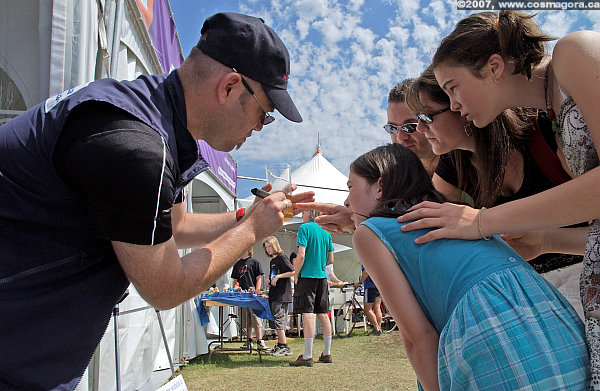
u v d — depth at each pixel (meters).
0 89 1.98
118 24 2.38
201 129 1.28
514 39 1.12
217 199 7.39
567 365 0.88
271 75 1.25
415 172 1.29
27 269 0.99
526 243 1.39
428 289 1.04
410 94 1.70
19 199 1.00
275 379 4.18
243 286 7.01
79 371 1.09
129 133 0.98
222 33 1.22
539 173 1.43
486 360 0.88
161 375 4.12
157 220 1.00
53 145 0.98
